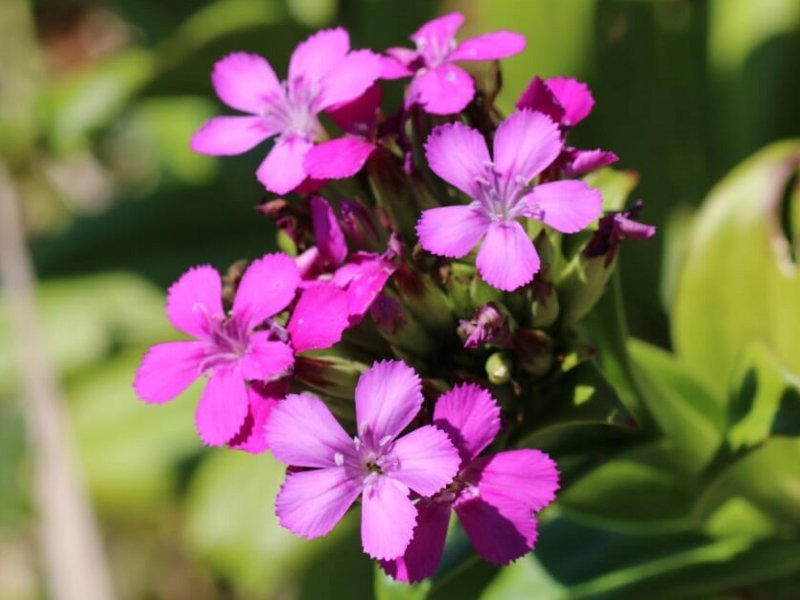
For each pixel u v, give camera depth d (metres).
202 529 0.39
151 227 0.47
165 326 0.45
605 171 0.28
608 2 0.35
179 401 0.43
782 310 0.30
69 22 0.63
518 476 0.23
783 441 0.28
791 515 0.29
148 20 0.52
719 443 0.28
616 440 0.27
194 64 0.42
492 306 0.24
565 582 0.30
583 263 0.25
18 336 0.42
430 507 0.23
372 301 0.25
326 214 0.25
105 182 0.55
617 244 0.25
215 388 0.24
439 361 0.25
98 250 0.46
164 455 0.42
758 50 0.35
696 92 0.37
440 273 0.25
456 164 0.24
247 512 0.39
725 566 0.29
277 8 0.42
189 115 0.50
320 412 0.23
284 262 0.24
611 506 0.29
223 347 0.24
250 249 0.46
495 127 0.26
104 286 0.46
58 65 0.61
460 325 0.25
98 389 0.44
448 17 0.26
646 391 0.27
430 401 0.24
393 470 0.23
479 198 0.24
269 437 0.23
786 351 0.30
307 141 0.25
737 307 0.31
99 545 0.40
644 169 0.36
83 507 0.40
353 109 0.26
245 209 0.47
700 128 0.37
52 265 0.46
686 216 0.37
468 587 0.30
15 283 0.43
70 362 0.44
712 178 0.37
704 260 0.31
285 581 0.43
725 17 0.35
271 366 0.24
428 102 0.25
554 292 0.25
